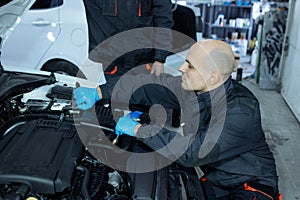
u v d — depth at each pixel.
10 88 1.60
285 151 3.06
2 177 1.11
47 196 1.15
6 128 1.41
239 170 1.57
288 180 2.65
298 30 3.81
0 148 1.24
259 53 4.58
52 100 1.72
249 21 6.16
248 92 1.56
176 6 3.42
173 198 1.29
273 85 4.52
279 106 4.05
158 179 1.30
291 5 4.05
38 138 1.29
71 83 1.98
